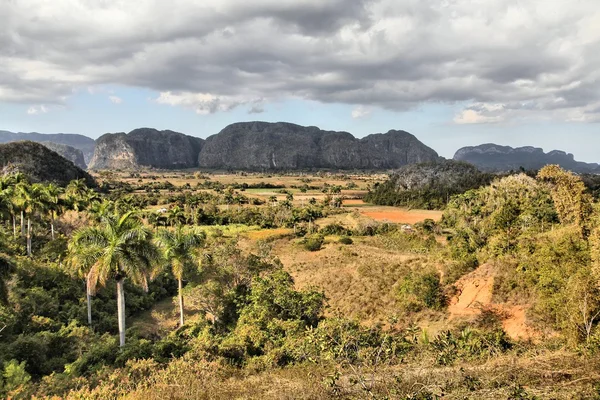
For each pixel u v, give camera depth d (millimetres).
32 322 23094
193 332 23531
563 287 16203
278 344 16750
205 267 28594
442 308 21281
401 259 34750
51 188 45438
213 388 10391
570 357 9133
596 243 14984
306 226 71625
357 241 57594
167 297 36281
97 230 21203
